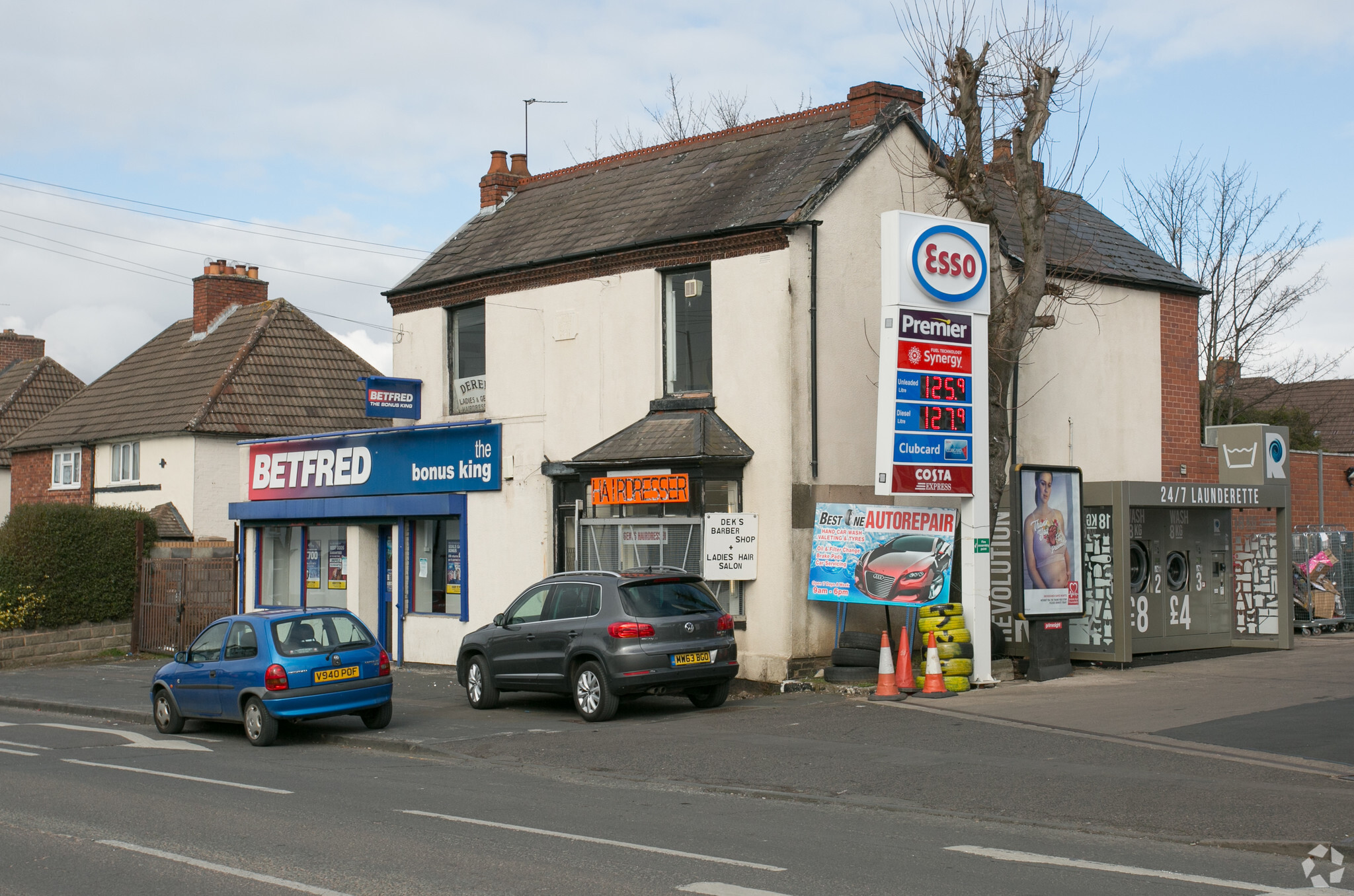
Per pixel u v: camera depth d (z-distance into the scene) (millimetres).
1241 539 21859
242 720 14586
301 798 10391
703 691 15672
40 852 8320
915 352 15711
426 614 22406
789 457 16922
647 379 18781
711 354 18219
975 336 16219
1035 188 17188
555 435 20156
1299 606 22984
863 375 17828
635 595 15078
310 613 15008
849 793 10148
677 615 15109
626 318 19156
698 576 16516
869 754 11781
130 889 7309
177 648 26828
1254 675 16047
